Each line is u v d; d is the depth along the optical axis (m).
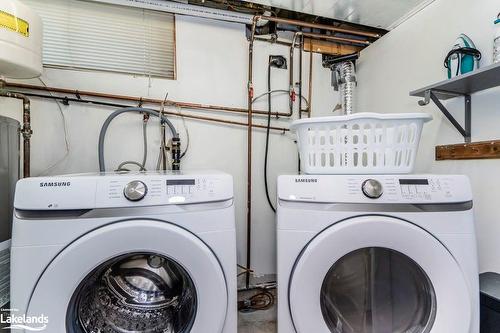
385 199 0.89
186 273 0.86
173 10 1.63
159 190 0.83
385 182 0.91
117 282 0.96
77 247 0.74
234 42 1.82
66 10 1.53
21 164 1.38
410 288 0.98
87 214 0.77
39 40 1.10
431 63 1.47
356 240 0.88
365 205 0.89
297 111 1.96
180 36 1.71
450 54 1.23
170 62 1.71
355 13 1.59
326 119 1.04
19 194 0.74
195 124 1.75
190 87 1.73
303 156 1.12
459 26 1.33
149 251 0.80
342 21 1.80
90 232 0.76
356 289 1.01
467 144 1.26
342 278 1.00
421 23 1.54
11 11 0.98
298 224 0.91
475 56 1.19
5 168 1.04
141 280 0.97
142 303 0.97
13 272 0.73
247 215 1.81
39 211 0.75
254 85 1.86
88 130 1.55
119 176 0.83
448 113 1.28
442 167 1.40
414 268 0.95
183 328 0.91
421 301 0.96
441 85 1.18
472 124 1.27
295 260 0.91
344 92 1.71
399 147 1.02
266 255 1.86
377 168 1.02
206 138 1.76
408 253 0.88
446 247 0.88
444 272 0.87
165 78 1.69
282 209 0.92
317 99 2.00
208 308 0.84
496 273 1.14
